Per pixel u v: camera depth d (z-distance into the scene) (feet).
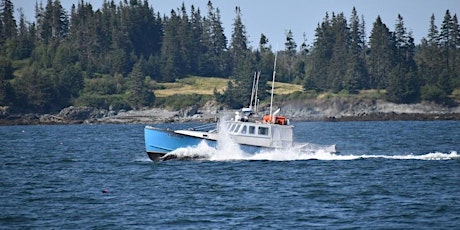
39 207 463.01
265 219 421.18
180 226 406.41
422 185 533.96
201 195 496.64
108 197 495.82
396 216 426.51
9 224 417.08
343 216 427.74
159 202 473.26
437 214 430.61
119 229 401.70
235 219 422.00
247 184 539.29
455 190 511.40
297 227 402.72
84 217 431.84
